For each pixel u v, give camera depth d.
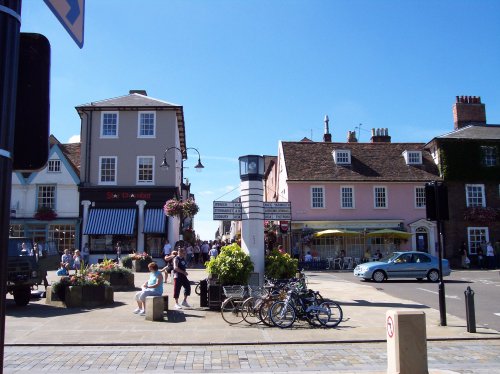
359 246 35.19
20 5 2.15
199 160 26.80
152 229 31.88
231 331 10.62
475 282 22.78
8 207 1.98
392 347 5.71
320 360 8.23
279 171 40.28
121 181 33.25
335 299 15.98
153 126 33.88
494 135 37.44
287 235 35.56
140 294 12.77
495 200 36.38
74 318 12.22
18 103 2.29
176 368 7.71
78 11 2.62
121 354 8.66
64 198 32.81
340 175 36.28
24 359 8.25
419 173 37.00
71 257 27.88
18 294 14.36
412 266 23.34
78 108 33.50
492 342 9.71
